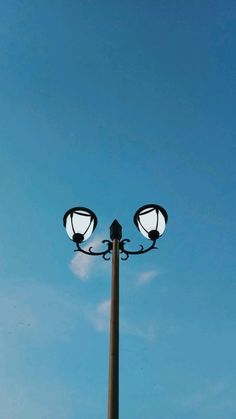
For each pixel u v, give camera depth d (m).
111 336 5.33
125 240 6.29
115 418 4.74
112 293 5.70
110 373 5.05
